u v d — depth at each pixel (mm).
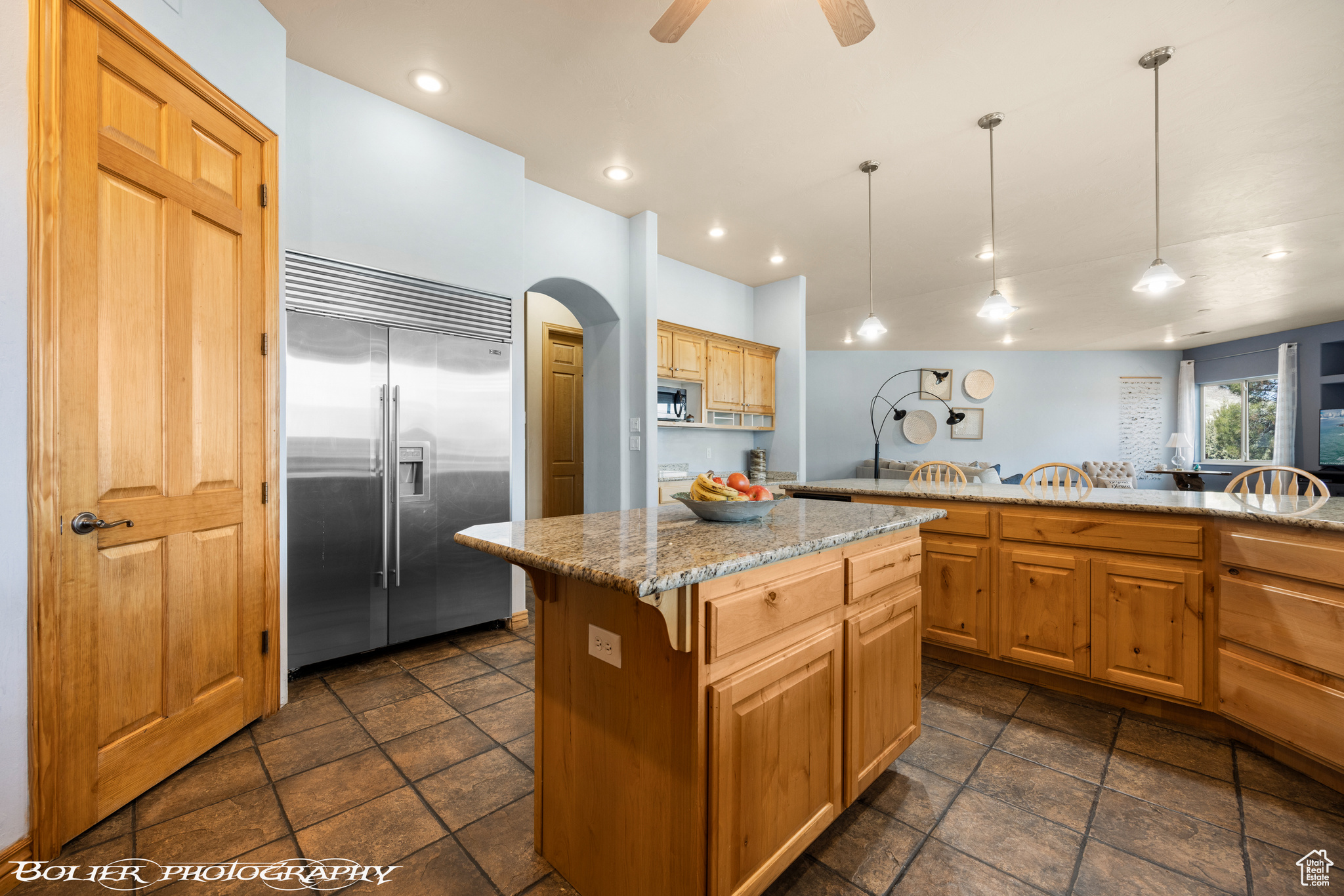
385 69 2467
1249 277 5277
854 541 1443
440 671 2578
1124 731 2043
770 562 1141
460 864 1384
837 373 9781
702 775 1031
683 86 2562
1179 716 2117
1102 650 2221
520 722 2100
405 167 2736
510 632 3137
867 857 1396
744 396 5195
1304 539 1727
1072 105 2645
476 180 3006
